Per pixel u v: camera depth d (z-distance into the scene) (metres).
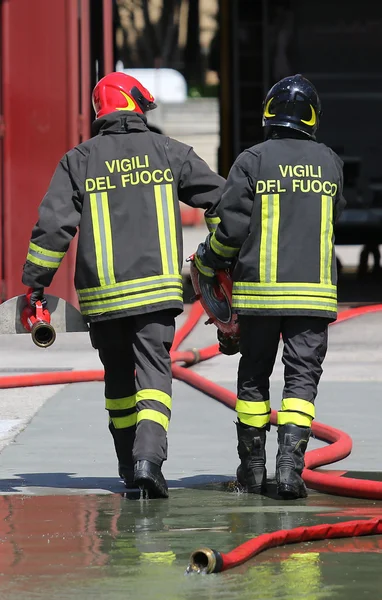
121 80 13.24
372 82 49.62
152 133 13.03
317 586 8.91
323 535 10.58
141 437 12.49
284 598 8.55
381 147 50.06
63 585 8.96
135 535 10.70
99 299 12.73
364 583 8.99
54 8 28.53
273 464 14.80
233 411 18.91
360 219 50.78
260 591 8.76
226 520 11.38
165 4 87.50
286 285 12.63
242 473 13.03
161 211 12.73
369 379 22.56
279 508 12.02
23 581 9.09
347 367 24.33
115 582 9.03
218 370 24.16
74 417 18.38
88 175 12.80
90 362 25.53
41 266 12.75
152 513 11.76
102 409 19.11
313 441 16.59
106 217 12.73
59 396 20.52
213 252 13.05
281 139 13.02
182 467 14.56
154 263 12.66
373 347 27.56
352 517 11.49
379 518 11.13
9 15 28.36
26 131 28.62
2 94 28.48
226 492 13.00
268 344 12.95
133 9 87.44
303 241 12.70
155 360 12.70
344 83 49.66
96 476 13.99
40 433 17.02
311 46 49.53
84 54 29.11
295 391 12.71
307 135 13.06
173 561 9.70
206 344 27.92
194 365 24.97
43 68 28.64
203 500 12.49
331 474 13.89
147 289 12.62
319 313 12.66
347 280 47.72
